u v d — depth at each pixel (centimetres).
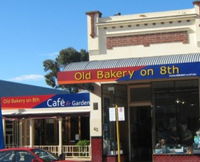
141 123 2255
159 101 2083
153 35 2081
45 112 2370
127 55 2112
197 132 1998
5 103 2459
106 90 2159
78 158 2230
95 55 2158
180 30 2042
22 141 2519
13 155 1461
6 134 2534
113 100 2141
